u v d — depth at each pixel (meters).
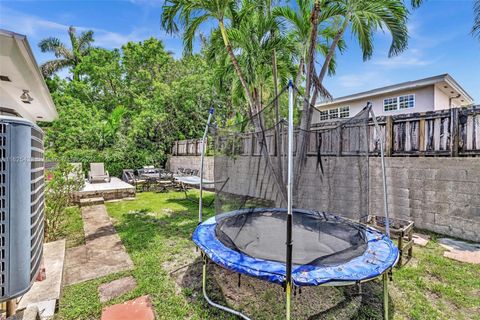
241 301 2.58
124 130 13.19
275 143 4.58
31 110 4.34
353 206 3.50
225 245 2.68
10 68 2.25
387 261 2.26
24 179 1.43
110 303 2.49
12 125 1.37
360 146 3.37
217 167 3.95
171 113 13.15
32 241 1.50
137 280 2.92
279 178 4.42
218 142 4.00
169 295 2.64
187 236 4.42
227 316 2.34
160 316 2.32
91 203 6.82
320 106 12.98
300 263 2.23
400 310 2.39
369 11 4.33
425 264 3.25
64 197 4.54
